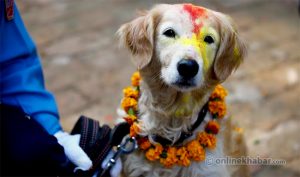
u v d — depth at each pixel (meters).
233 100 4.30
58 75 4.62
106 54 5.06
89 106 4.16
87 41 5.34
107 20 5.90
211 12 2.28
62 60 4.91
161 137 2.34
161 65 2.24
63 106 4.14
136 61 2.32
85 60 4.93
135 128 2.29
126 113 2.45
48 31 5.55
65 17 5.95
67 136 2.16
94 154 2.13
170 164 2.28
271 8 6.50
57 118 2.23
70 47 5.19
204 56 2.18
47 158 1.90
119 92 4.38
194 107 2.31
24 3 6.34
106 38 5.43
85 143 2.14
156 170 2.35
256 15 6.24
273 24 6.00
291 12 6.41
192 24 2.16
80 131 2.20
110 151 2.22
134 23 2.39
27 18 5.89
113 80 4.57
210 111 2.39
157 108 2.31
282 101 4.34
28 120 1.92
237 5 6.50
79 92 4.36
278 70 4.87
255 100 4.32
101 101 4.24
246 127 3.97
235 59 2.38
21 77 2.13
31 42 2.23
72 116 4.02
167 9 2.27
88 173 2.09
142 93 2.39
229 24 2.34
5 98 2.11
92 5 6.36
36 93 2.16
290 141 3.82
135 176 2.40
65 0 6.50
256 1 6.70
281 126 4.00
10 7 2.05
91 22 5.83
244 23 5.98
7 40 2.12
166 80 2.17
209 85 2.34
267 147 3.74
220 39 2.29
